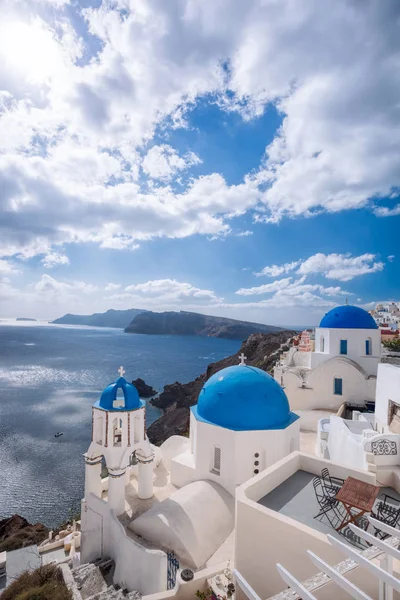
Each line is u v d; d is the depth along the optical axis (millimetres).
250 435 16781
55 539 29641
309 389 30516
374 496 9328
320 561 5812
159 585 12773
